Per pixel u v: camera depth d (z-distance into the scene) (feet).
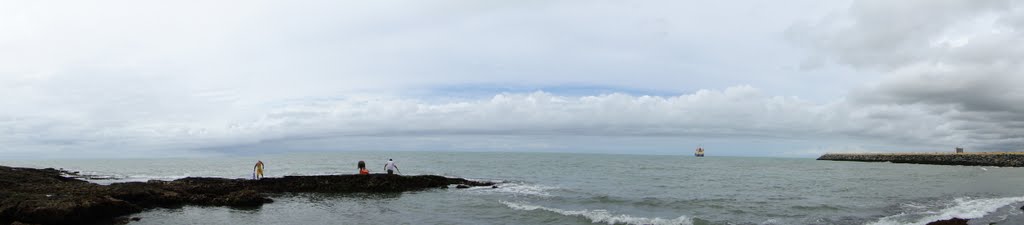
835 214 80.12
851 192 116.78
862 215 79.20
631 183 141.28
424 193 105.19
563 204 89.97
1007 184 143.13
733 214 79.66
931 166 298.56
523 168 223.92
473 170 204.95
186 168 214.48
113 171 188.75
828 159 469.16
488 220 71.36
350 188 107.86
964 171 227.81
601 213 77.36
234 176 158.20
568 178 160.76
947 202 96.22
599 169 220.23
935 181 157.07
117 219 68.23
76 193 77.82
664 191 116.67
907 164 336.29
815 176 184.55
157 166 238.48
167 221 67.62
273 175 165.99
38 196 71.92
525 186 125.39
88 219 66.44
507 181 141.90
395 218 72.59
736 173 201.67
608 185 132.98
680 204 90.68
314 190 106.52
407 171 196.95
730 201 95.86
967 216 77.30
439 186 118.21
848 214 80.23
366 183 110.52
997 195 110.83
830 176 184.96
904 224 69.72
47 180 109.60
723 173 199.82
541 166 244.63
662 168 239.50
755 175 187.73
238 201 82.69
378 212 78.18
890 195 109.70
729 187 129.59
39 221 61.82
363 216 74.23
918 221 72.23
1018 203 93.76
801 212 82.07
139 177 149.48
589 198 98.73
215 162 295.48
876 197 105.29
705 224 69.67
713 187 129.29
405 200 93.09
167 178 144.66
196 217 70.95
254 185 107.45
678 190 119.55
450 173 184.65
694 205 89.76
